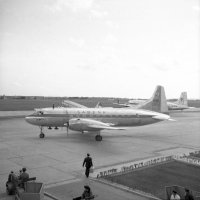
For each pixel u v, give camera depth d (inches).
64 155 1230.3
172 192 673.6
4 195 743.7
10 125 2340.1
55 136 1765.5
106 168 1035.9
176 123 2874.0
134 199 726.5
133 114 1766.7
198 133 2097.7
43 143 1515.7
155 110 1915.6
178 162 1133.7
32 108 4495.6
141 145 1542.8
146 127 2464.3
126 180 884.6
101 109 1770.4
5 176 909.8
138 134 1990.7
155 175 945.5
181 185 845.2
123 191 787.4
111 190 792.3
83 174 946.7
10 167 1022.4
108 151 1344.7
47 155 1224.8
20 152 1278.3
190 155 1274.6
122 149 1409.9
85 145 1481.3
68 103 3582.7
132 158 1211.9
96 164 1095.6
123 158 1208.8
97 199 721.6
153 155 1288.1
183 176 938.7
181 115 4084.6
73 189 795.4
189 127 2504.9
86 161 912.9
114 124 1713.8
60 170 992.2
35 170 988.6
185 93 3966.5
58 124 1691.7
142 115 1779.0
